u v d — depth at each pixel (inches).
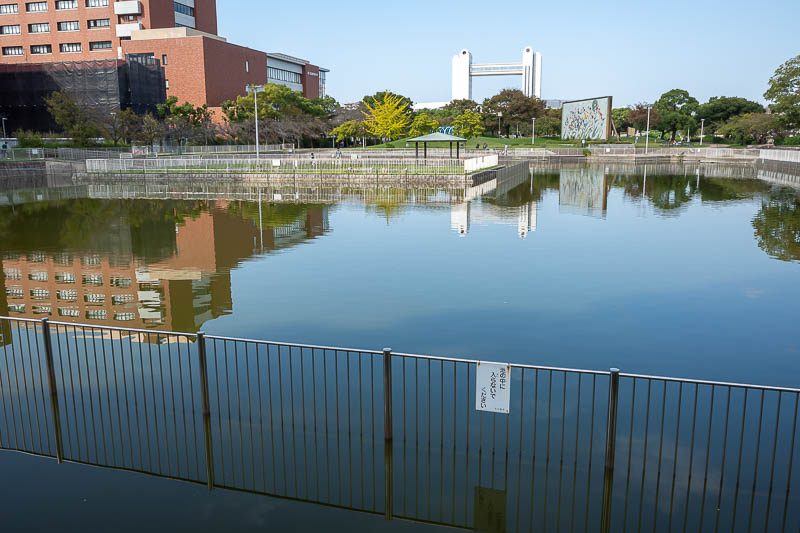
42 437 262.2
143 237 813.2
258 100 3043.8
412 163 1828.2
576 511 208.2
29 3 3262.8
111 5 3174.2
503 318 430.6
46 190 1585.9
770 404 294.2
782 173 1877.5
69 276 586.6
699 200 1254.3
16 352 376.8
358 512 207.9
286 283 546.0
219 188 1631.4
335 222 945.5
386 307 461.4
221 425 271.3
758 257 655.8
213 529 199.5
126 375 332.8
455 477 229.0
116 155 2295.8
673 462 240.1
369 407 288.5
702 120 4254.4
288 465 238.2
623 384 317.4
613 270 590.2
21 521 204.4
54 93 2409.0
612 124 4220.0
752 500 215.8
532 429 266.4
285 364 346.9
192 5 3577.8
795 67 2635.3
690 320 426.6
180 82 3152.1
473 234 820.6
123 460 243.1
